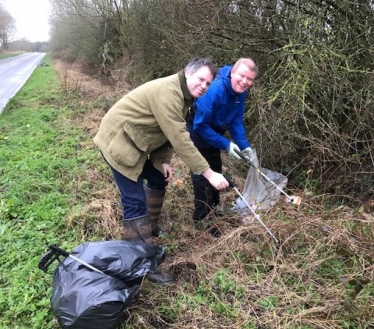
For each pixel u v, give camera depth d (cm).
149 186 311
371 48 381
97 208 380
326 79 379
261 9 484
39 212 370
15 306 246
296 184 423
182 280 271
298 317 227
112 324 212
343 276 236
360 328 218
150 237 277
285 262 275
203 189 331
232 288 256
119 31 1350
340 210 335
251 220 325
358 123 378
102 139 264
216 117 312
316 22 384
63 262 228
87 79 1557
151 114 252
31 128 725
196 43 569
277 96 389
